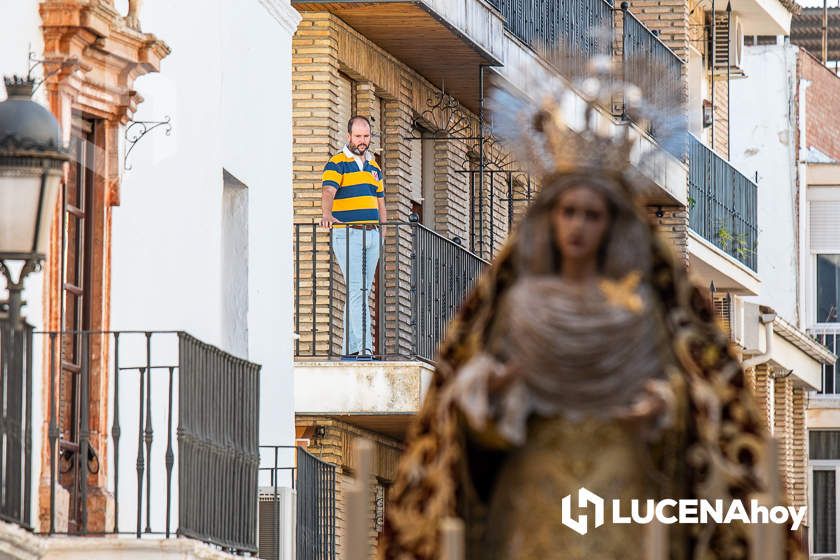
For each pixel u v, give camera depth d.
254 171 22.34
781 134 55.53
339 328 26.22
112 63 17.00
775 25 51.94
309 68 25.75
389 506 8.49
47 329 15.97
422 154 29.47
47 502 15.62
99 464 16.98
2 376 13.66
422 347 26.20
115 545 15.36
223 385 17.61
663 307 8.42
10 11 15.55
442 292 27.02
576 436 8.34
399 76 27.94
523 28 30.19
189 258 19.38
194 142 19.55
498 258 8.46
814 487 57.38
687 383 8.34
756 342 45.50
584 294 8.28
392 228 27.47
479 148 30.34
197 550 16.14
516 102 8.55
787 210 55.41
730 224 44.56
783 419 50.78
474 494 8.50
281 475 22.97
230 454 17.75
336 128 26.22
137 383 18.05
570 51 8.62
